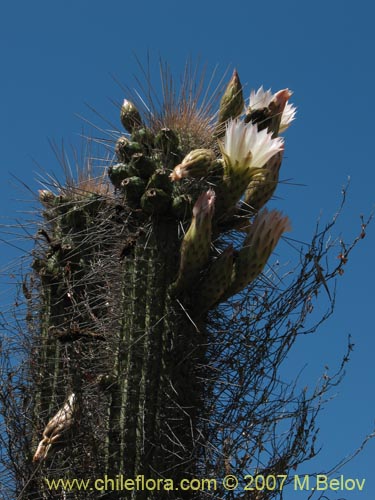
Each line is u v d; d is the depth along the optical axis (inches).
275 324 183.2
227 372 180.5
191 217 183.9
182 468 171.6
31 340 199.5
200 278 182.9
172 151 191.3
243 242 186.7
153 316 177.8
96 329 189.5
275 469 171.6
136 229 186.4
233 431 175.5
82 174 223.8
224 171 187.9
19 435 182.1
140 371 174.9
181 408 172.2
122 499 168.7
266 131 188.9
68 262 197.2
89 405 178.2
